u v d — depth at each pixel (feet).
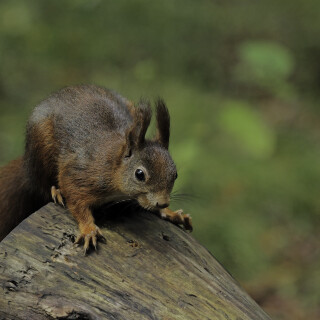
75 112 25.34
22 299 19.36
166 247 22.11
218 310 20.70
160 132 24.40
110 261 20.80
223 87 55.26
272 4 63.00
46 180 26.08
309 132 53.98
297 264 42.29
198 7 60.85
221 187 45.91
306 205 46.78
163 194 23.27
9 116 48.01
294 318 38.14
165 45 56.85
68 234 21.42
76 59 54.54
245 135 46.50
